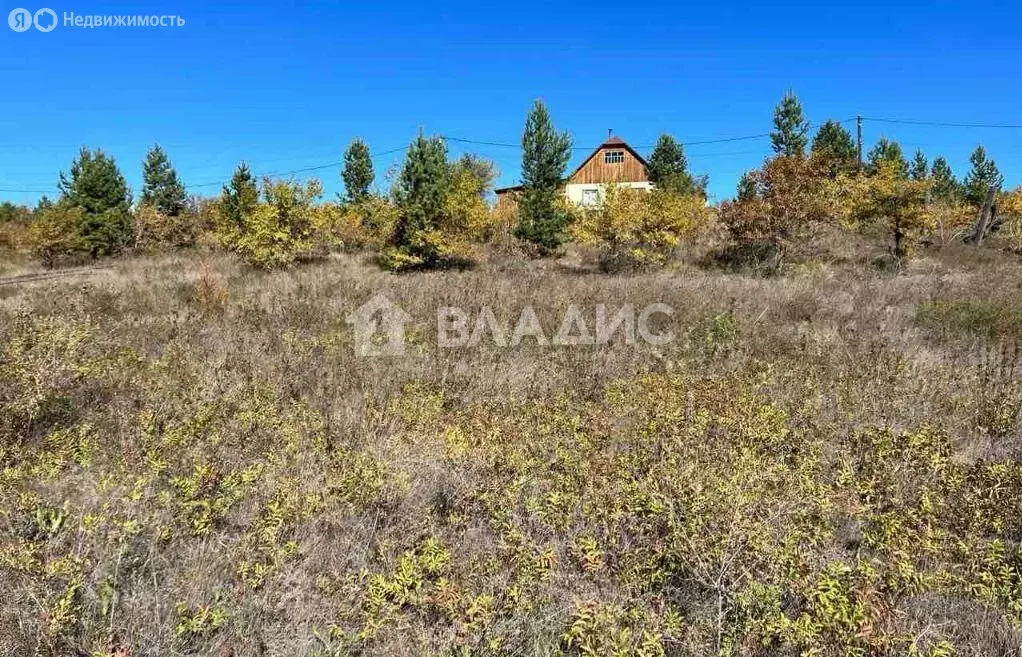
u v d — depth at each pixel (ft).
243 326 25.39
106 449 13.03
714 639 8.01
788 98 91.40
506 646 7.90
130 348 19.80
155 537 9.35
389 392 17.31
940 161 104.12
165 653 7.71
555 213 61.98
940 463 11.86
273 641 8.05
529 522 10.69
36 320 18.20
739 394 15.94
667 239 49.57
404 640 8.05
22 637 7.54
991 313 25.45
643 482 11.05
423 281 39.96
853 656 7.38
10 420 13.14
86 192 70.69
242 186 68.03
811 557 9.08
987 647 8.11
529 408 15.49
